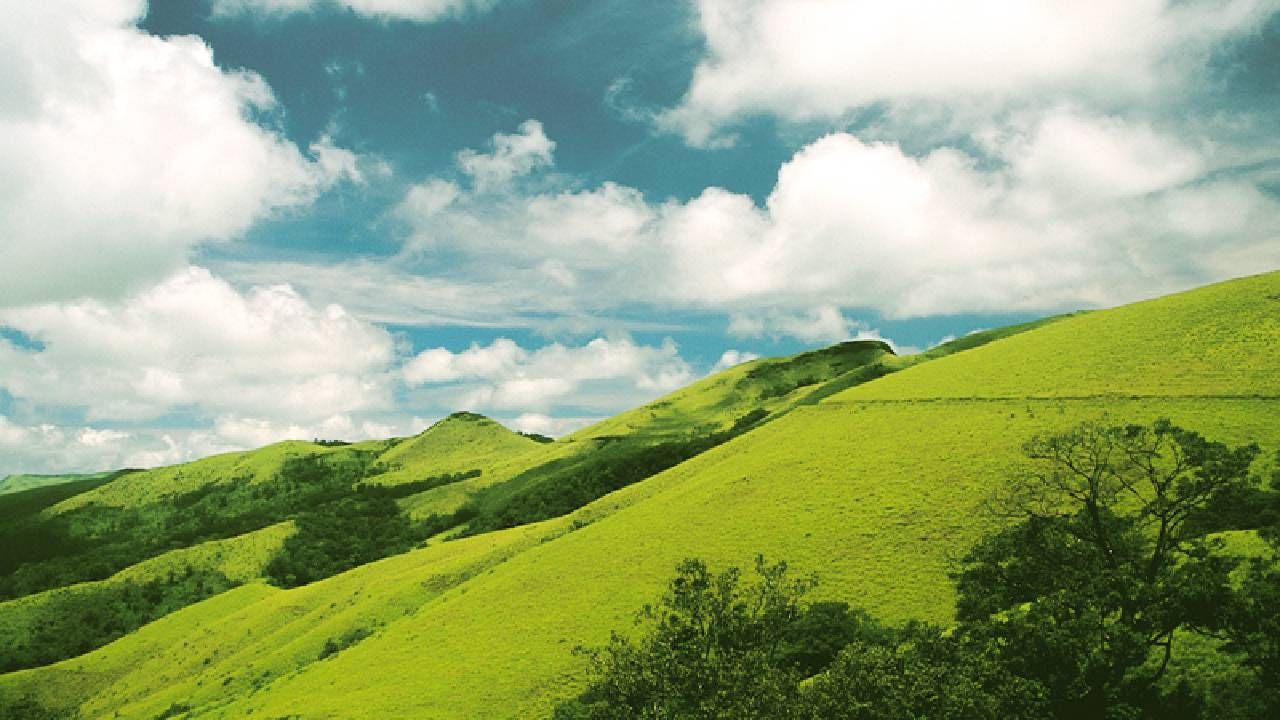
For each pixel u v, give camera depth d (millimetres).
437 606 87062
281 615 123625
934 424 85688
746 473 90562
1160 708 28094
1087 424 67688
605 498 121125
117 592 193375
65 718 118500
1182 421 64188
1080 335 97438
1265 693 26516
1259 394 64812
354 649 82062
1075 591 28844
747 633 40844
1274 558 28000
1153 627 26984
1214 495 30328
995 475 66750
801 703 27844
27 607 184875
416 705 59094
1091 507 32562
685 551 74000
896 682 26078
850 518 68812
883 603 53312
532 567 85938
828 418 103312
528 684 58312
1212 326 82125
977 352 111125
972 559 34094
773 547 68062
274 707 70000
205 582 198375
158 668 123750
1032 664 27516
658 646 37688
